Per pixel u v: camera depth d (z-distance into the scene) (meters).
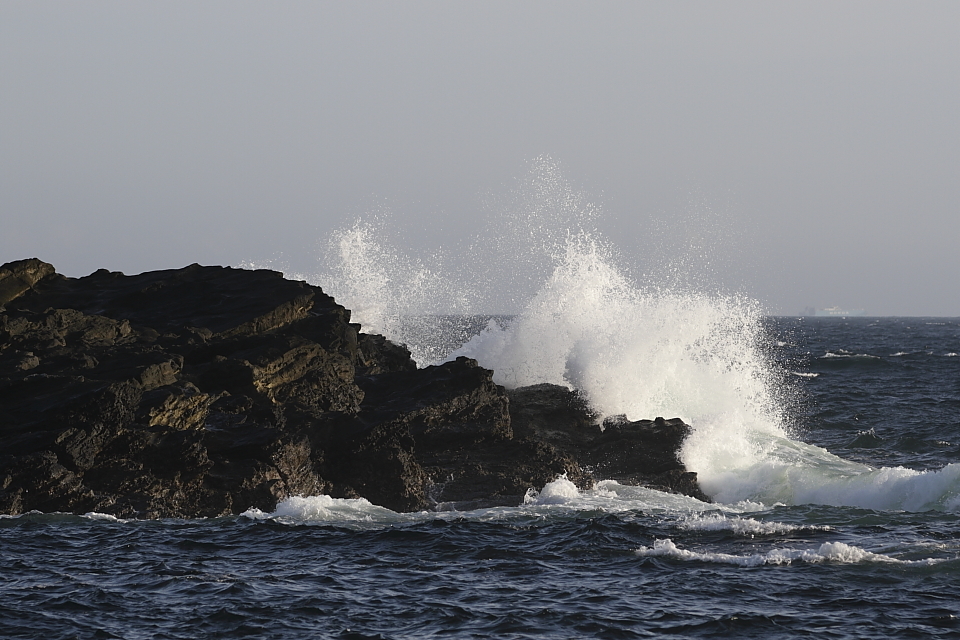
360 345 124.62
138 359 97.62
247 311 115.25
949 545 72.88
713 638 53.69
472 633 54.31
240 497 87.38
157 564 67.62
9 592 60.69
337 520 83.44
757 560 69.19
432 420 99.75
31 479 81.56
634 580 64.75
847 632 54.47
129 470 85.62
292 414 97.81
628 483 102.50
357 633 54.22
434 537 76.62
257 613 57.31
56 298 123.69
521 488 96.06
